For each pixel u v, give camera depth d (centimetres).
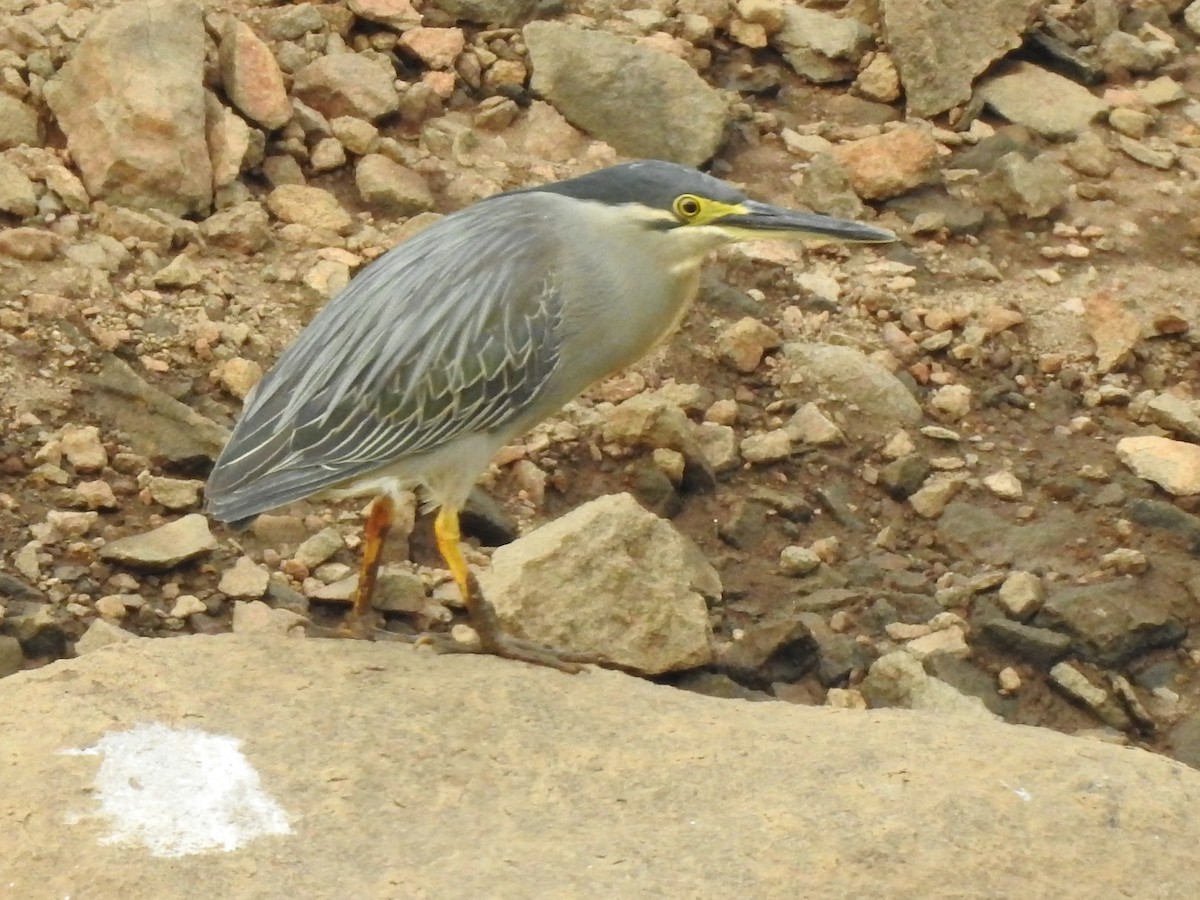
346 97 1523
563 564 1100
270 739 848
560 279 972
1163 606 1230
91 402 1240
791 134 1611
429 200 1466
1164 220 1577
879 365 1389
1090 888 790
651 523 1125
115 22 1431
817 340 1417
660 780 838
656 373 1371
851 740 870
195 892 762
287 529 1207
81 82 1427
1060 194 1568
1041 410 1388
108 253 1345
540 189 1007
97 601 1123
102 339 1272
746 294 1441
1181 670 1209
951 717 905
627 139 1568
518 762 848
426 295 961
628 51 1577
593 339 984
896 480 1307
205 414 1252
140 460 1214
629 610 1107
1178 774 859
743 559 1258
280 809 809
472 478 983
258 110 1470
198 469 1227
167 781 819
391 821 809
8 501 1170
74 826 792
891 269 1486
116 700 868
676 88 1572
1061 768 852
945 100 1659
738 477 1312
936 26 1655
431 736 859
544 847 792
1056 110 1664
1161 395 1395
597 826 809
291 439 946
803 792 829
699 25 1680
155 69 1417
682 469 1290
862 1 1717
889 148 1563
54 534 1155
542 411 1001
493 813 817
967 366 1414
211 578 1160
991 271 1498
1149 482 1323
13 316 1271
